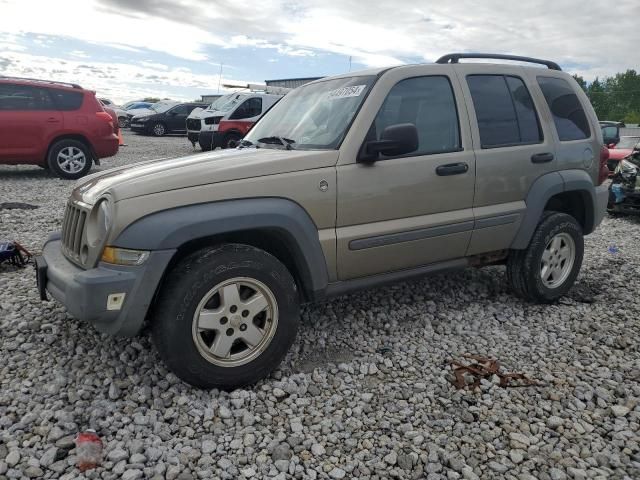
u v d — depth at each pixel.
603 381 3.35
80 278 2.75
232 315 3.00
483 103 4.09
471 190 3.92
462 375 3.34
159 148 18.45
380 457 2.57
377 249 3.54
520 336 3.99
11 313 3.96
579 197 4.75
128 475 2.33
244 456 2.53
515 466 2.54
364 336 3.91
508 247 4.29
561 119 4.59
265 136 4.04
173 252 2.82
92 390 3.01
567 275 4.63
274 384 3.16
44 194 9.22
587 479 2.44
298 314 3.24
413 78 3.79
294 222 3.14
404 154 3.63
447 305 4.55
